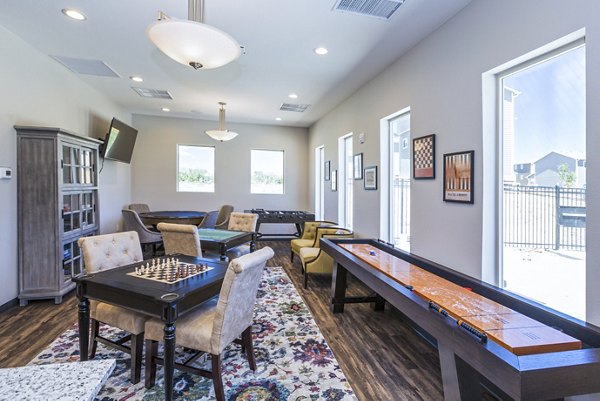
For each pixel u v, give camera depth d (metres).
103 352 2.38
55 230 3.36
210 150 7.36
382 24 2.76
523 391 1.07
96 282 1.90
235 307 1.86
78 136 3.71
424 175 2.96
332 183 5.88
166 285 1.86
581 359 1.15
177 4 2.57
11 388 0.78
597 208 1.55
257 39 3.09
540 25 1.83
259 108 5.94
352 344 2.59
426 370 2.22
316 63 3.67
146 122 6.86
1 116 3.05
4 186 3.10
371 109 4.20
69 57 3.71
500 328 1.40
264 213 6.59
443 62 2.71
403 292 1.89
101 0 2.54
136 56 3.66
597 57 1.54
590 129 1.58
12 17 2.82
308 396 1.93
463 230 2.47
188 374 2.12
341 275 3.22
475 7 2.34
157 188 6.96
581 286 1.76
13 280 3.23
